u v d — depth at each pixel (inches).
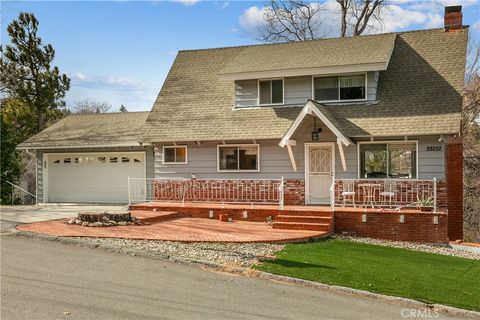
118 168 938.1
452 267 472.4
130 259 447.2
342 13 1310.3
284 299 343.6
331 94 784.9
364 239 628.7
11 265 410.6
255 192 780.0
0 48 1211.9
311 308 325.7
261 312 311.7
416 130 689.6
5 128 1110.4
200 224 665.6
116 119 1048.8
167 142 821.9
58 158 977.5
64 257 446.3
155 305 315.9
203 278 390.6
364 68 743.7
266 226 655.8
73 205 901.8
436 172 695.1
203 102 877.2
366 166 733.3
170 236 546.6
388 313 323.9
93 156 954.7
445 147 697.0
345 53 794.8
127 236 536.7
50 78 1227.2
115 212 652.7
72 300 319.6
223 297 341.1
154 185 839.1
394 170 719.7
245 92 835.4
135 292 343.9
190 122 838.5
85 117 1090.1
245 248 499.8
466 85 1159.6
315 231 616.4
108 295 334.0
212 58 978.1
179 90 917.8
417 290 375.2
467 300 358.6
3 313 289.7
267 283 384.8
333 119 728.3
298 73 778.2
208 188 807.1
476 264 502.0
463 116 1137.4
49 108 1256.8
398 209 662.5
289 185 762.2
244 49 934.4
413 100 743.7
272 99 818.8
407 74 795.4
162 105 895.1
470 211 1100.5
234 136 779.4
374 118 733.9
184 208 750.5
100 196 948.6
